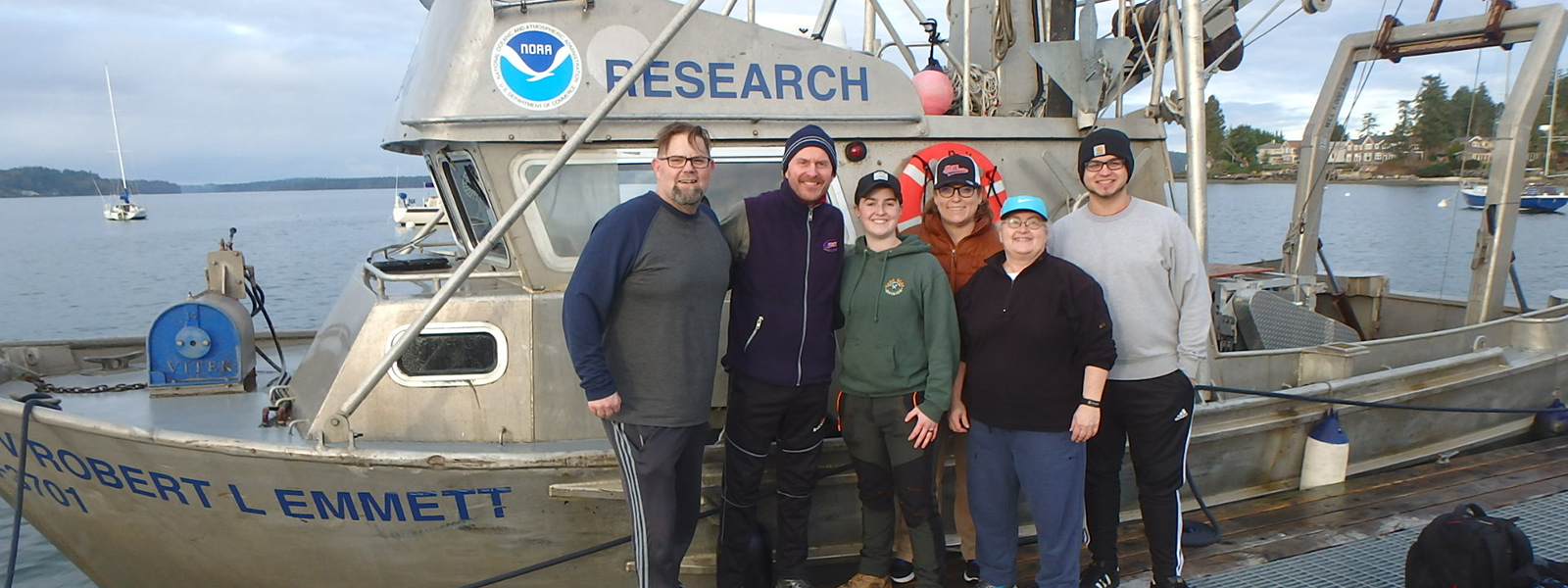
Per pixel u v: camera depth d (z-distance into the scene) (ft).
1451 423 18.28
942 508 13.29
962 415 11.10
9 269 98.48
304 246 131.64
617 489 11.29
